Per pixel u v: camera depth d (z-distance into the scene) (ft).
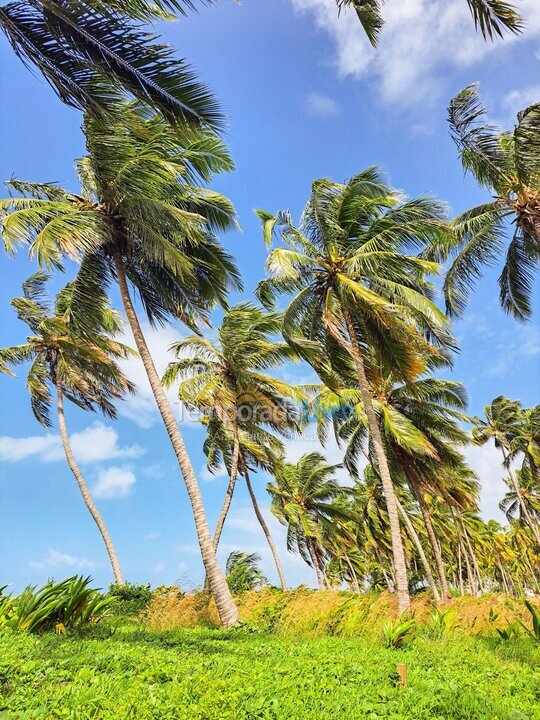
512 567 204.85
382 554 134.62
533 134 41.34
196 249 51.88
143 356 46.19
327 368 55.42
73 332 52.65
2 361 81.71
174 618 48.98
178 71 20.92
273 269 48.19
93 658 22.70
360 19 25.85
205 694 17.97
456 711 18.72
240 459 85.40
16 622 29.25
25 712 15.35
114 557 77.30
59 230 38.99
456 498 87.20
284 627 43.55
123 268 48.16
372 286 51.44
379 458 49.24
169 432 45.24
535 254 52.26
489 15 20.95
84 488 79.82
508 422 125.18
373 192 51.60
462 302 56.80
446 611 46.65
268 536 89.30
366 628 41.01
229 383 68.80
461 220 52.70
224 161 48.91
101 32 19.76
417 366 50.39
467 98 45.62
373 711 17.97
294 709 17.06
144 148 42.09
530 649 35.04
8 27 19.90
